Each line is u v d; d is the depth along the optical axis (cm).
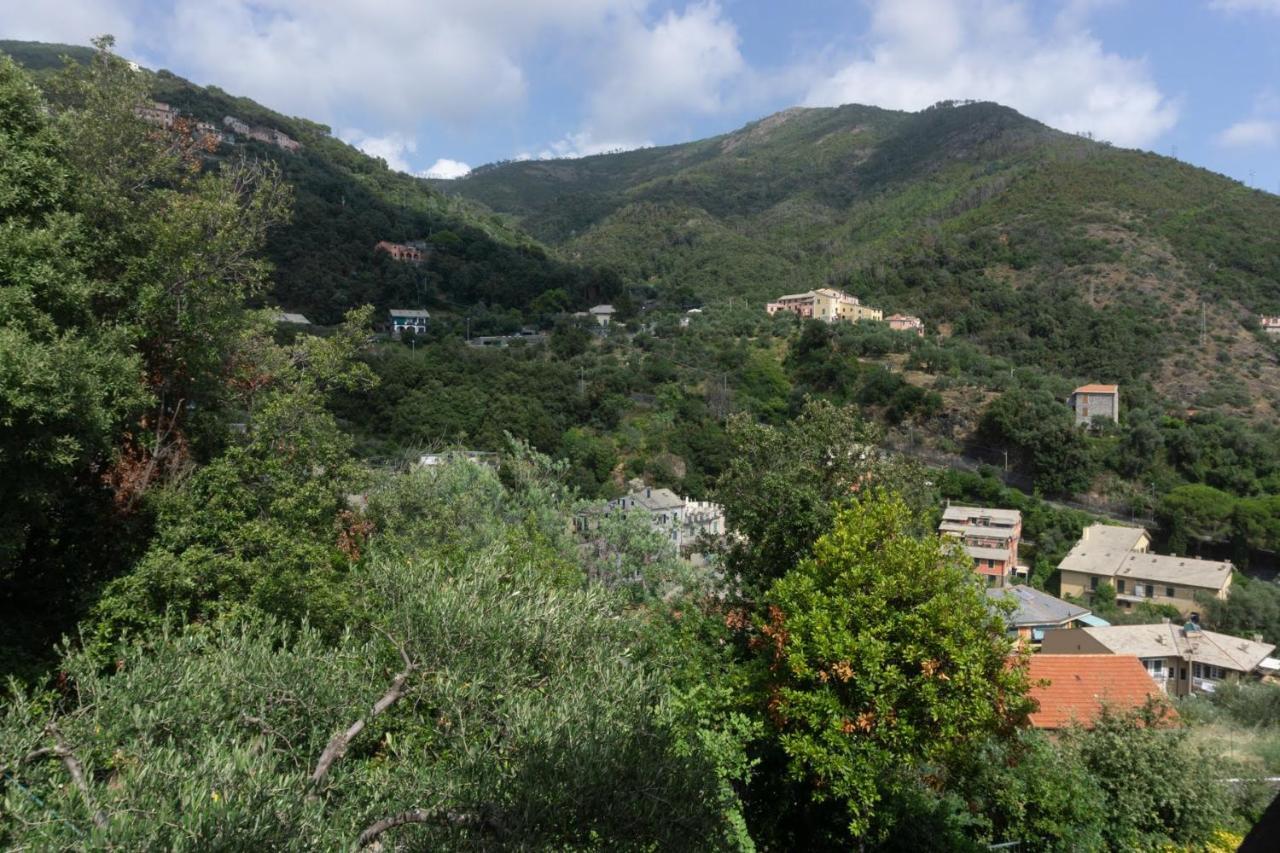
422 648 563
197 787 365
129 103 1169
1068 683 1448
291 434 1235
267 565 1003
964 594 831
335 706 533
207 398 1279
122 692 472
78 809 358
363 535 1518
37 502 832
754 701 862
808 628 827
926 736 791
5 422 717
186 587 955
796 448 1171
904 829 907
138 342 1112
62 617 977
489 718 533
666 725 539
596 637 662
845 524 915
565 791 433
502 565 728
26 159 887
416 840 416
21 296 789
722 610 1114
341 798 472
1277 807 170
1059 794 938
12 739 404
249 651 534
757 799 943
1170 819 1020
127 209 1095
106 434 911
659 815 454
